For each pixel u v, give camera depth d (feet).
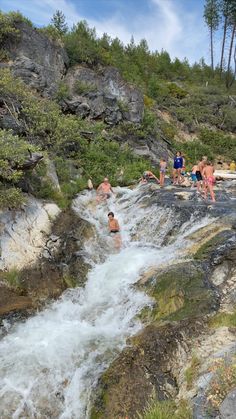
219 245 25.99
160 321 21.49
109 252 33.40
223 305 21.45
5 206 32.30
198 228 31.83
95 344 21.27
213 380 15.05
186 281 23.41
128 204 43.55
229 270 23.93
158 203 38.63
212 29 146.92
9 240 30.68
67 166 48.65
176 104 102.83
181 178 51.57
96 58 70.49
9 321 24.26
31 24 61.36
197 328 19.58
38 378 19.38
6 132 35.94
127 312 24.17
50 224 35.29
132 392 17.11
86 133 57.36
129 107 69.31
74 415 17.72
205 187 40.11
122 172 55.26
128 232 37.27
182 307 22.02
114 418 16.30
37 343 21.98
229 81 140.87
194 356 17.56
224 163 87.20
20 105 47.50
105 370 18.84
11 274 28.22
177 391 16.63
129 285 26.35
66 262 31.50
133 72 102.32
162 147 74.02
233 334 18.48
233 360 15.58
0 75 48.19
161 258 29.45
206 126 100.58
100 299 26.61
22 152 33.99
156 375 17.70
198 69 146.20
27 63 57.57
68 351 20.83
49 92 58.95
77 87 63.67
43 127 46.80
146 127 71.67
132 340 20.58
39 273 29.55
